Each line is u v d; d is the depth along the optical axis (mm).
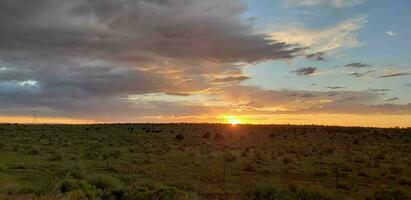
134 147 63375
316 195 26828
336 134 94375
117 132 95875
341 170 42156
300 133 96000
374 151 63000
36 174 34656
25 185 27375
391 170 41812
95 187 25641
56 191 21609
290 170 41531
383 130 101438
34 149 53500
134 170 39094
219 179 35250
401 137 86375
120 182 29453
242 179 35594
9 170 36500
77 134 88750
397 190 27781
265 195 26953
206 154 54438
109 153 52500
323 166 45125
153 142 73188
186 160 47969
